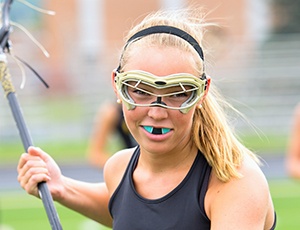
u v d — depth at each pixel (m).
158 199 3.18
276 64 27.20
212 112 3.23
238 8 32.34
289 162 7.80
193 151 3.28
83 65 28.86
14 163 20.03
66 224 10.95
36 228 10.94
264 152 20.28
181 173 3.24
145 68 2.94
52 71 27.72
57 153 21.58
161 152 3.06
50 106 26.61
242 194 2.98
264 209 3.00
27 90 27.33
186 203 3.12
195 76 3.03
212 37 18.53
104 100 26.64
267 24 33.44
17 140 24.62
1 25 4.33
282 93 26.61
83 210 4.01
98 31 32.62
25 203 13.38
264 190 3.03
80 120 25.55
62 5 32.50
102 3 32.69
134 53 3.03
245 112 25.95
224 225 2.92
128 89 3.07
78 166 19.09
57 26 31.69
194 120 3.24
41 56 30.25
